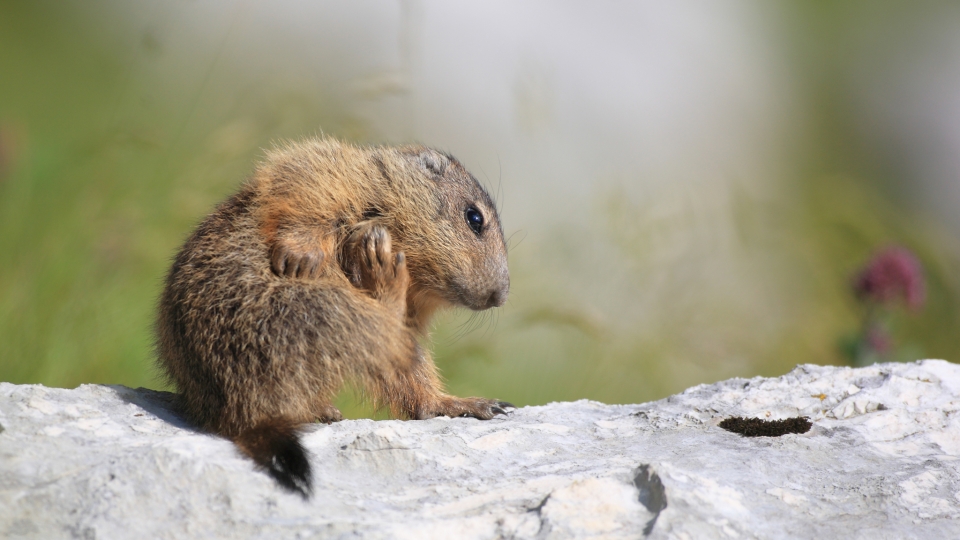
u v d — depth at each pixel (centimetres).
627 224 1534
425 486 553
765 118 2391
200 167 1275
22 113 1591
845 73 2720
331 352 646
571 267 1446
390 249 723
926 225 2145
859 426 672
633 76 2212
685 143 2128
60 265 1099
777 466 595
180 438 587
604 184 1656
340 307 652
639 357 1320
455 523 481
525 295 1331
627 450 630
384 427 647
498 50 2044
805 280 1772
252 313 645
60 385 1005
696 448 629
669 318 1448
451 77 1912
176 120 1334
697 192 1744
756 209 1845
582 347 1274
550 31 2200
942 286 1948
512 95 1659
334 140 835
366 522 481
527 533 473
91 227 1159
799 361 1605
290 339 638
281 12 1975
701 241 1648
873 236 2028
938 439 652
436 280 794
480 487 550
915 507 546
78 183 1198
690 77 2372
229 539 470
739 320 1568
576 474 560
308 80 1573
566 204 1670
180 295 677
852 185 2211
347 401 1075
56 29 1998
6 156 1188
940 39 2892
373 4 2095
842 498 554
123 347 1065
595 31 2292
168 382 734
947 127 2633
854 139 2533
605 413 754
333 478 555
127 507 486
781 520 513
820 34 2819
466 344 1198
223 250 682
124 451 553
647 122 2114
